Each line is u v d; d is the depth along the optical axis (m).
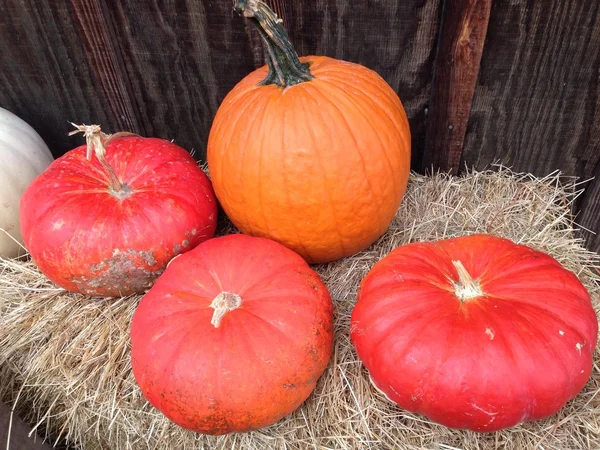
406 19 0.70
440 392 0.47
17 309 0.71
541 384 0.46
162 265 0.65
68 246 0.61
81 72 0.82
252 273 0.56
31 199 0.65
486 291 0.52
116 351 0.64
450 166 0.85
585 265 0.72
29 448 0.69
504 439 0.54
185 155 0.73
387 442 0.56
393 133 0.63
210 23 0.74
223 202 0.67
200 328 0.52
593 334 0.50
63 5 0.74
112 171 0.62
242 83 0.65
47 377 0.67
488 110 0.76
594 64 0.68
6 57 0.82
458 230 0.76
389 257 0.58
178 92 0.83
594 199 0.78
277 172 0.59
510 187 0.81
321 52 0.76
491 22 0.67
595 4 0.63
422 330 0.49
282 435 0.57
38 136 0.85
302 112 0.58
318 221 0.62
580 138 0.76
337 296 0.69
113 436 0.70
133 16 0.75
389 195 0.64
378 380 0.52
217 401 0.50
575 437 0.54
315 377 0.54
